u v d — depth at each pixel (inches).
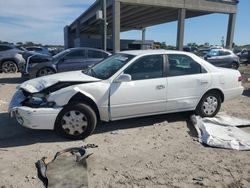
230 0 1161.4
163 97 238.1
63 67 471.2
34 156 184.7
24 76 485.7
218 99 267.1
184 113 283.0
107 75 224.7
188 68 252.4
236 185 155.0
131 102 225.8
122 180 156.5
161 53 241.6
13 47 669.9
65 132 209.9
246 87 483.2
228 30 1218.0
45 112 201.2
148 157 186.4
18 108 202.8
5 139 214.8
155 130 237.9
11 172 163.8
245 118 277.4
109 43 1284.4
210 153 194.5
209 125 242.1
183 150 198.5
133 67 228.1
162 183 154.7
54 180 152.6
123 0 954.1
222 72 265.7
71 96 205.3
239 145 205.3
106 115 220.8
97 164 174.7
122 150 196.4
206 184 154.7
